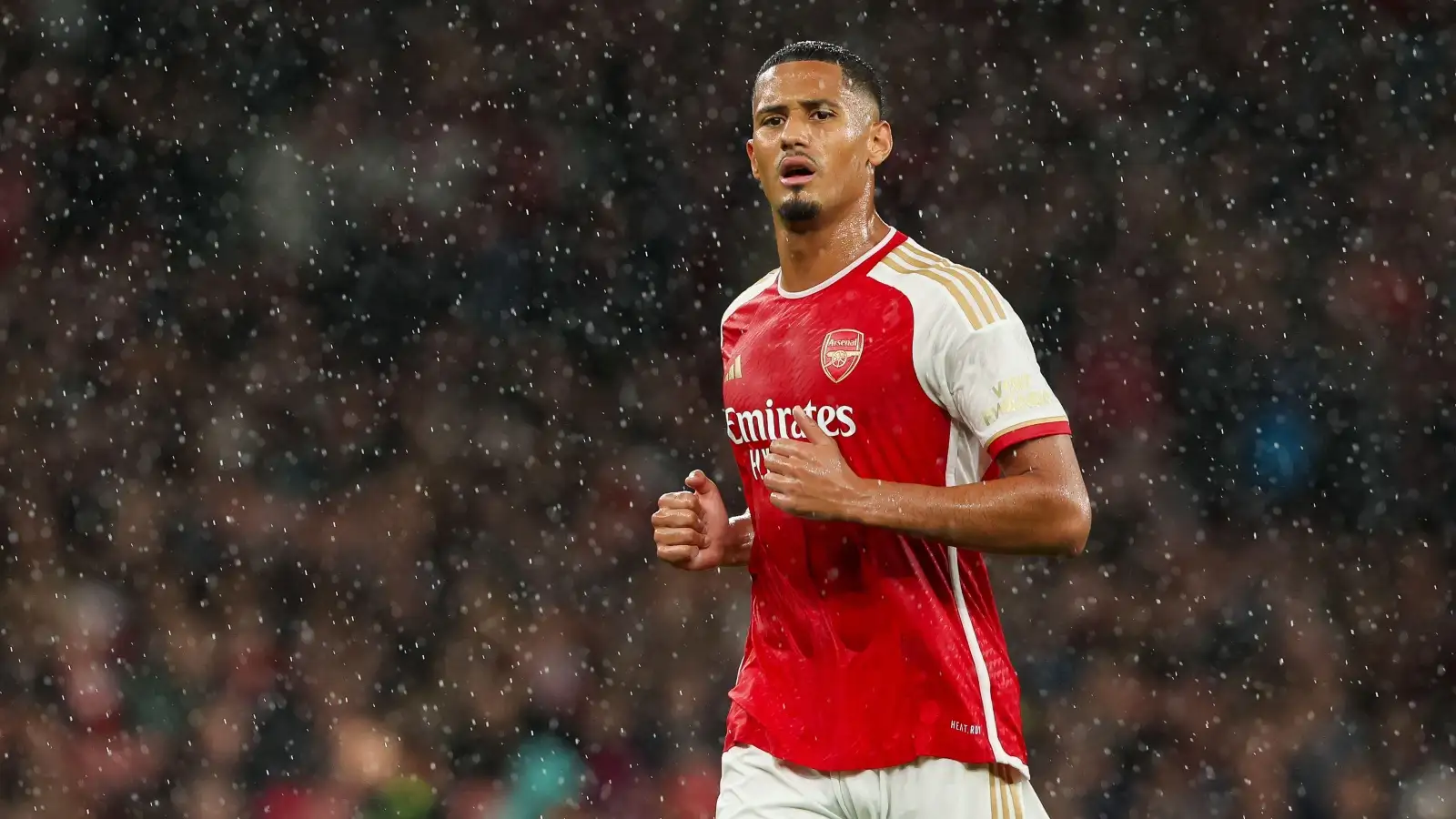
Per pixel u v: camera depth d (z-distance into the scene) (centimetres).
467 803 3036
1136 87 4716
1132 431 4162
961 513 1064
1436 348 4288
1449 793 3238
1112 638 3500
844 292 1152
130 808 3014
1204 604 3641
